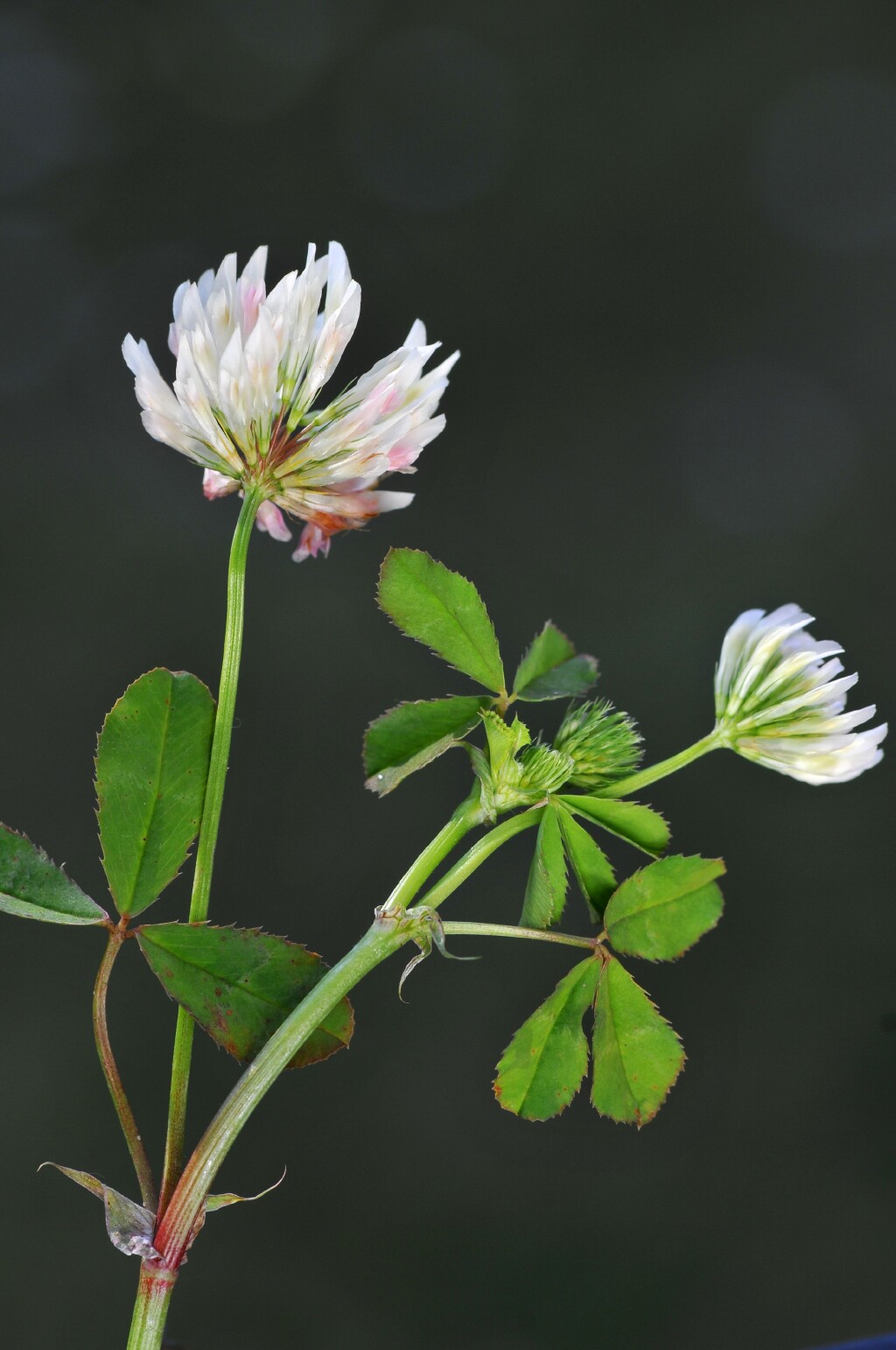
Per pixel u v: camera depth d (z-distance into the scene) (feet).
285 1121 3.45
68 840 3.63
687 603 4.10
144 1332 1.45
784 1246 3.52
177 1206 1.46
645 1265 3.46
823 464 4.28
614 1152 3.54
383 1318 3.34
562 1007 1.50
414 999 3.57
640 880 1.50
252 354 1.49
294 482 1.50
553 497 4.18
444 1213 3.45
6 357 4.08
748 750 1.53
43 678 3.75
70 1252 3.29
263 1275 3.34
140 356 1.51
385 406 1.50
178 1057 1.48
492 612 4.02
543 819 1.51
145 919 3.51
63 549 3.92
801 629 1.53
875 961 3.75
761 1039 3.68
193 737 1.49
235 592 1.49
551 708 3.25
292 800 3.68
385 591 1.52
